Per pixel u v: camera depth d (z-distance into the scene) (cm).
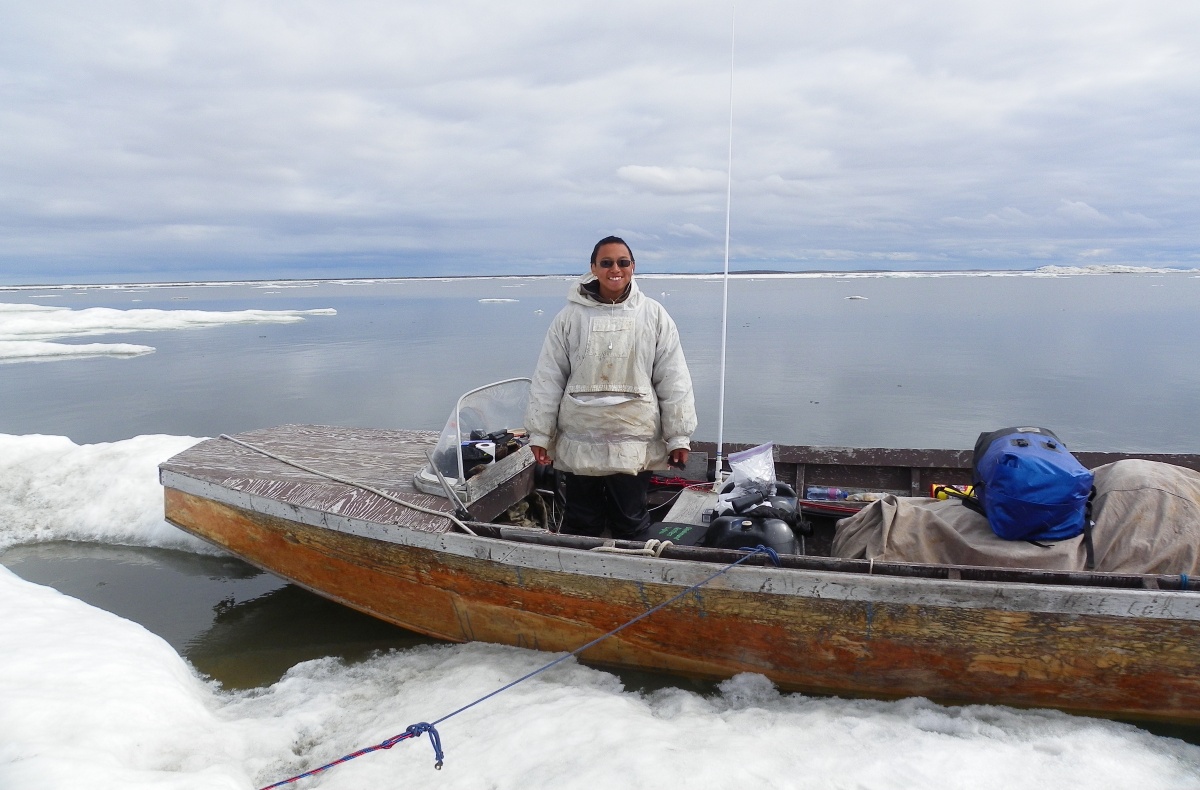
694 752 259
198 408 1198
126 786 226
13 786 221
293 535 408
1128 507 312
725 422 1034
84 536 557
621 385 348
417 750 278
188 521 456
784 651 313
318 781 265
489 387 431
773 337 2122
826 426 1007
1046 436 334
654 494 475
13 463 647
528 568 338
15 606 358
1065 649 282
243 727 301
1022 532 314
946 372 1434
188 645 411
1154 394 1186
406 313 3588
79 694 281
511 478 418
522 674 339
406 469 440
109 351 2008
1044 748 267
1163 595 262
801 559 306
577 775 246
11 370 1677
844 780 246
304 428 558
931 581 282
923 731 282
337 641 411
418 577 373
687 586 313
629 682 346
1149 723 290
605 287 342
